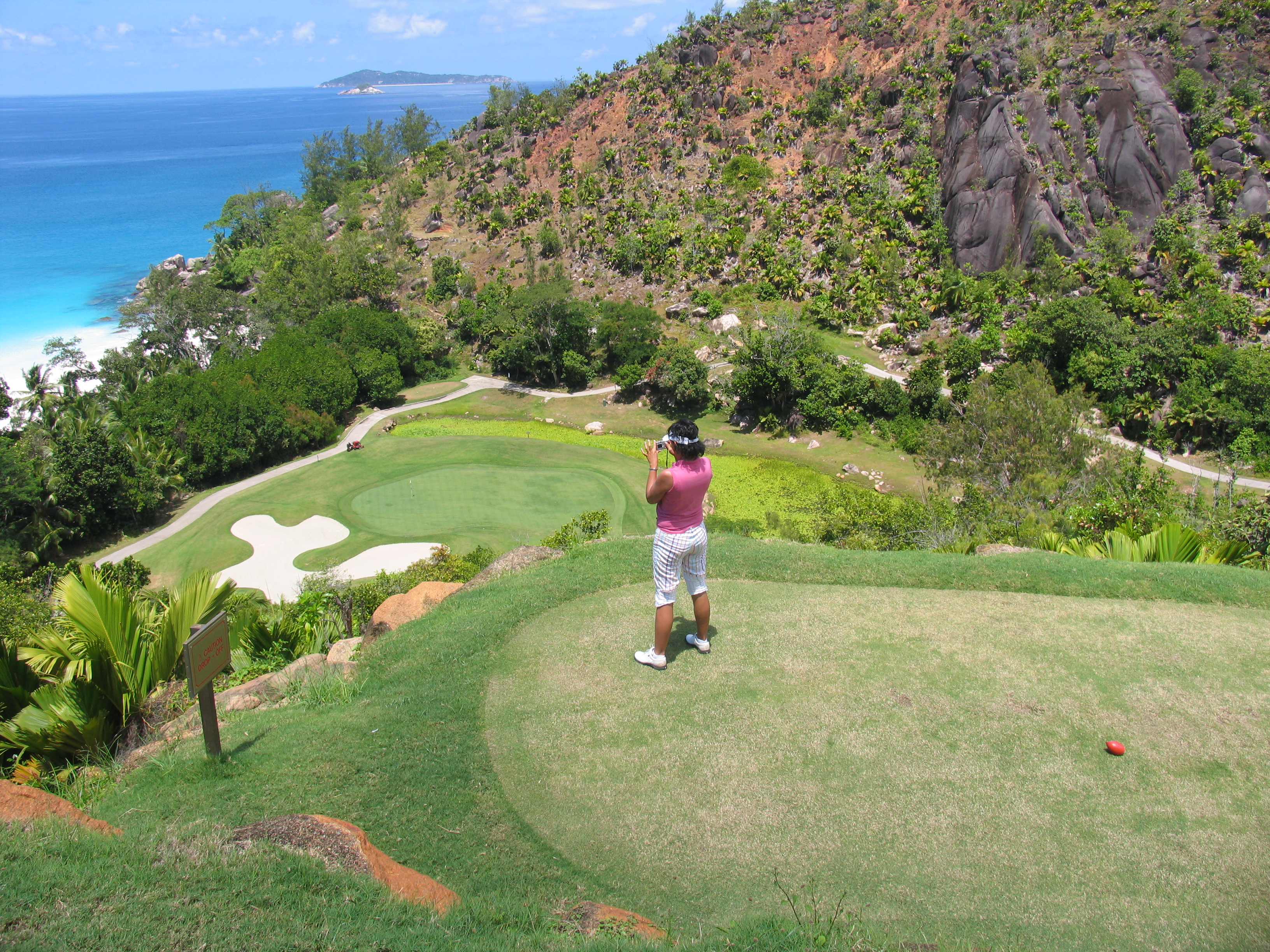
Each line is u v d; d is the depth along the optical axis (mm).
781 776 7207
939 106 80312
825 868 6277
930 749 7438
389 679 9492
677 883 6258
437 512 48250
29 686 10836
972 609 10016
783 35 96812
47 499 45312
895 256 71625
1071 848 6348
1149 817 6633
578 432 61969
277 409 57531
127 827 6801
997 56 75625
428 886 6094
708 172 88375
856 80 88000
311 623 15836
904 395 58188
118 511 48688
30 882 5379
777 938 5328
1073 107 72812
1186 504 28344
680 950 5293
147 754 8820
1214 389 54031
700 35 99000
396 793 7348
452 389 72812
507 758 7730
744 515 47281
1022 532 19500
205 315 75438
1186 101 71625
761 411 60531
